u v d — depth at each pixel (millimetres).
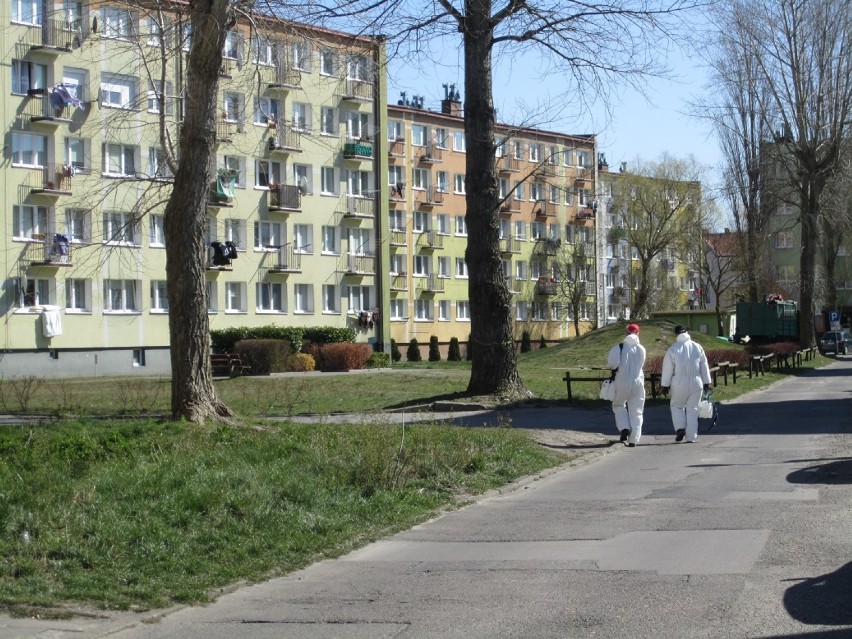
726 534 8781
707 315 60000
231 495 9625
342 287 56312
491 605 6848
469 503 11219
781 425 19344
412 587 7516
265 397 28234
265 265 52156
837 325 72375
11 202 41906
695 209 74062
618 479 12789
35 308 42906
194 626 6656
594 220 79125
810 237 54719
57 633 6355
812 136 50344
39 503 8852
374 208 57500
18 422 17938
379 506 10484
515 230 74812
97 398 26875
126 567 7805
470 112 23500
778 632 5875
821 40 49312
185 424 14117
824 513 9555
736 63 52469
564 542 8891
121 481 9797
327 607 7031
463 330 72312
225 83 19828
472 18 22500
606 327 53875
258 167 51344
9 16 40500
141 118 27250
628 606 6609
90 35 18250
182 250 15109
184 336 15125
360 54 19688
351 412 22766
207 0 14656
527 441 15453
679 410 17031
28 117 41625
